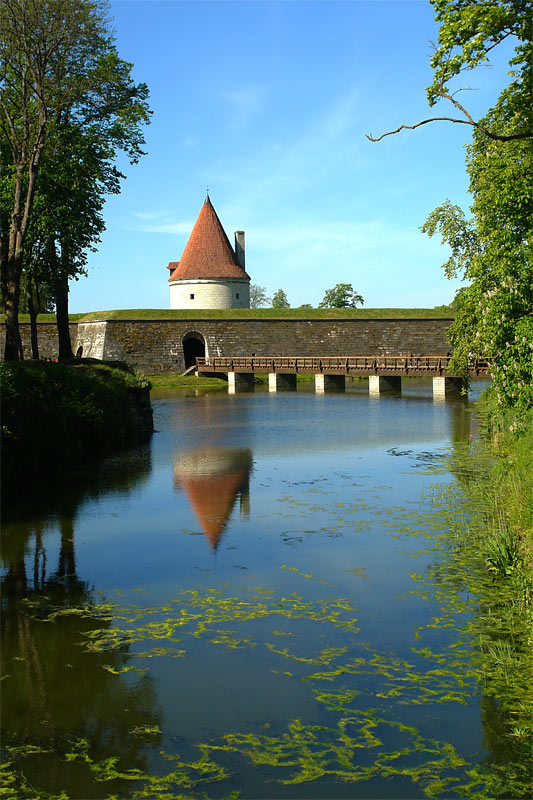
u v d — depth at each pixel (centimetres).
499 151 1448
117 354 4888
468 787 444
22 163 1875
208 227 6122
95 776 459
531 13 985
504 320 1316
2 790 446
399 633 670
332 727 514
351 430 2205
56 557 925
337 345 5206
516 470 1205
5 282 1803
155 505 1207
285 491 1302
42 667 613
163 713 536
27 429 1425
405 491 1281
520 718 520
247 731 511
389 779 453
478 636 659
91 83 2116
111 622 712
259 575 844
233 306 6022
